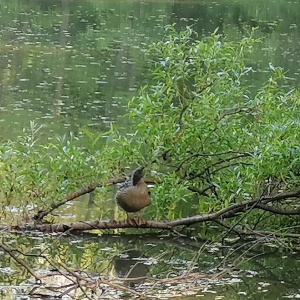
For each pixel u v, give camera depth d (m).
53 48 18.56
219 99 7.97
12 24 22.03
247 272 6.29
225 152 7.66
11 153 7.56
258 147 7.50
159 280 5.59
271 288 5.89
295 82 14.96
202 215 7.21
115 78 15.10
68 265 6.18
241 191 7.35
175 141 7.82
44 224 7.09
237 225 7.37
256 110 7.96
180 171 7.98
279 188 7.70
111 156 7.61
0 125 10.84
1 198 7.59
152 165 8.22
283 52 19.75
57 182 7.42
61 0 28.00
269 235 6.86
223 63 8.21
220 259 6.62
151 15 25.91
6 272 5.93
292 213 7.21
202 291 5.73
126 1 29.02
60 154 7.71
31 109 12.07
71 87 14.04
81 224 7.06
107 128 10.98
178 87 8.80
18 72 15.26
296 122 7.54
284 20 26.95
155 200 7.32
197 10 27.81
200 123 7.82
